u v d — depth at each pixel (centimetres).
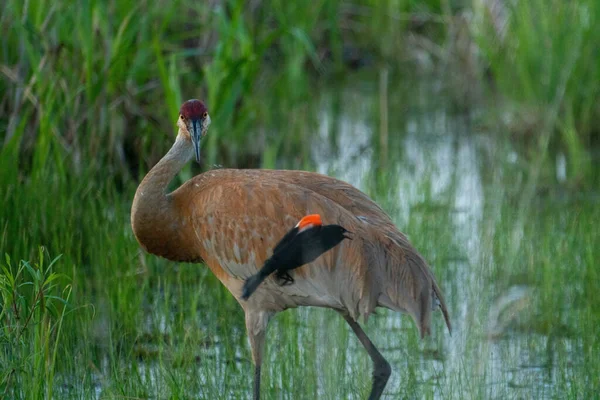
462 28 2117
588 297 1147
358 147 1761
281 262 803
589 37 1766
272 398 973
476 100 2033
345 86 2139
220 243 962
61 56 1384
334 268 903
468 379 992
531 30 1794
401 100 2055
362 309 895
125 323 1068
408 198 1474
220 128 1495
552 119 1670
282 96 1923
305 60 2164
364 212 948
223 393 971
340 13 2306
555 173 1647
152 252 1036
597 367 981
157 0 1549
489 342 1074
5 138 1316
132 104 1472
